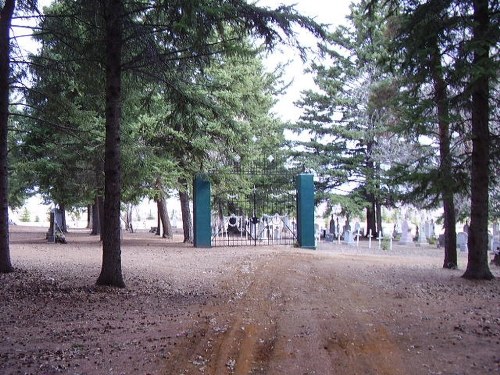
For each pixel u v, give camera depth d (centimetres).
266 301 927
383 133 2895
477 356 561
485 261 1223
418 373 511
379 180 3278
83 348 598
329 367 537
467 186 1252
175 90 1132
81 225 5828
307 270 1378
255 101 2662
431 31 1131
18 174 2177
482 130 1189
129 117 1587
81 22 1106
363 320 759
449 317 771
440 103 1141
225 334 674
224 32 1034
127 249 2002
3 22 1139
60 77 1250
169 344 620
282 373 520
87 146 1784
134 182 1972
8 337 639
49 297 896
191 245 2327
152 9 1002
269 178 3122
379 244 2803
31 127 1950
